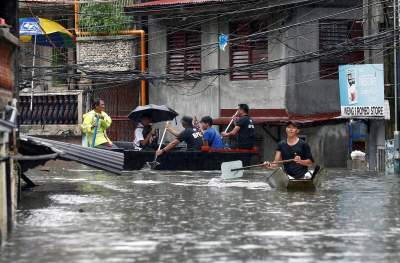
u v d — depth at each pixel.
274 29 60.12
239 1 64.12
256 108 66.38
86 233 23.25
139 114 56.88
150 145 56.28
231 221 25.94
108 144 54.22
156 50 70.56
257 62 66.31
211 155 52.97
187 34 69.38
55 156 33.38
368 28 55.25
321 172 38.66
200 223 25.44
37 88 74.75
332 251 20.25
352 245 21.16
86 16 71.31
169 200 32.88
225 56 67.75
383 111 53.72
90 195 35.19
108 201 32.44
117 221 25.94
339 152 63.09
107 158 37.22
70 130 71.94
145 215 27.56
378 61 57.88
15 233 23.28
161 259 19.19
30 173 51.00
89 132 53.72
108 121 54.34
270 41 65.50
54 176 48.12
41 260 19.12
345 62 65.50
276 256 19.56
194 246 20.98
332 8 64.44
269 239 22.16
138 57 69.56
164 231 23.66
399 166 52.81
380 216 27.36
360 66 54.72
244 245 21.14
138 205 30.86
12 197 27.78
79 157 36.38
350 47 55.72
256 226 24.72
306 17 64.25
